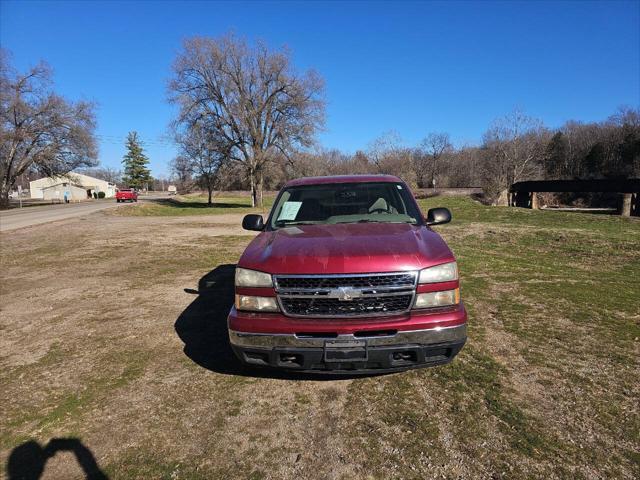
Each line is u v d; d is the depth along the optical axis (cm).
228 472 260
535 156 4834
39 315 587
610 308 537
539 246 1003
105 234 1622
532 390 341
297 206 464
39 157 5316
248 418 316
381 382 363
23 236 1593
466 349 421
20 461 274
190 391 357
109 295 683
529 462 259
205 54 4119
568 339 440
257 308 331
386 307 320
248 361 332
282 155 4409
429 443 281
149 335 489
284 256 336
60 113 5397
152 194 11938
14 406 341
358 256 324
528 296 597
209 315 560
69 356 437
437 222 459
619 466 253
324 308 320
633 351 407
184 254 1096
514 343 433
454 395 338
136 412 328
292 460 269
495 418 305
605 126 7200
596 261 829
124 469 264
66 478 258
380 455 271
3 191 5159
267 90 4316
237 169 4444
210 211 3594
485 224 1397
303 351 313
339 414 318
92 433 302
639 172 5866
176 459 273
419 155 8375
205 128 4300
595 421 297
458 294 333
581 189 2019
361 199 466
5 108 5141
